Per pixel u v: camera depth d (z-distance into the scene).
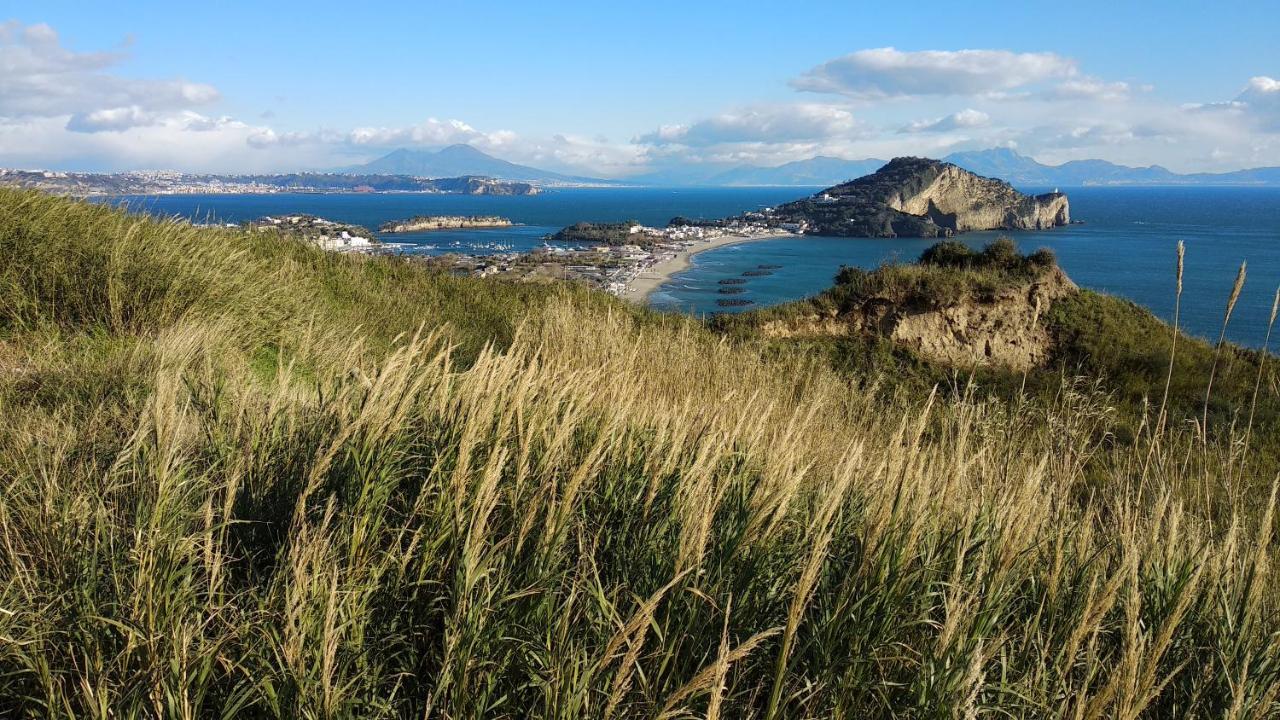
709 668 1.82
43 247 5.86
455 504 2.63
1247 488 4.62
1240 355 13.61
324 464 2.74
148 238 6.70
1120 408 10.65
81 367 4.66
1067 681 2.39
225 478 2.82
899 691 2.30
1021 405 6.39
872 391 7.78
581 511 2.95
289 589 2.22
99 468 2.95
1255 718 2.21
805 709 2.22
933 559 2.72
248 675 2.01
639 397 5.29
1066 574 2.89
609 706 1.92
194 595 2.23
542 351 6.54
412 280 11.89
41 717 1.92
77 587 2.22
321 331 7.06
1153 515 3.22
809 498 3.47
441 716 2.07
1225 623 2.59
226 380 4.21
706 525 2.43
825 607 2.46
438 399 3.53
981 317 15.09
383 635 2.33
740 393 6.23
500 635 2.19
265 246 10.23
